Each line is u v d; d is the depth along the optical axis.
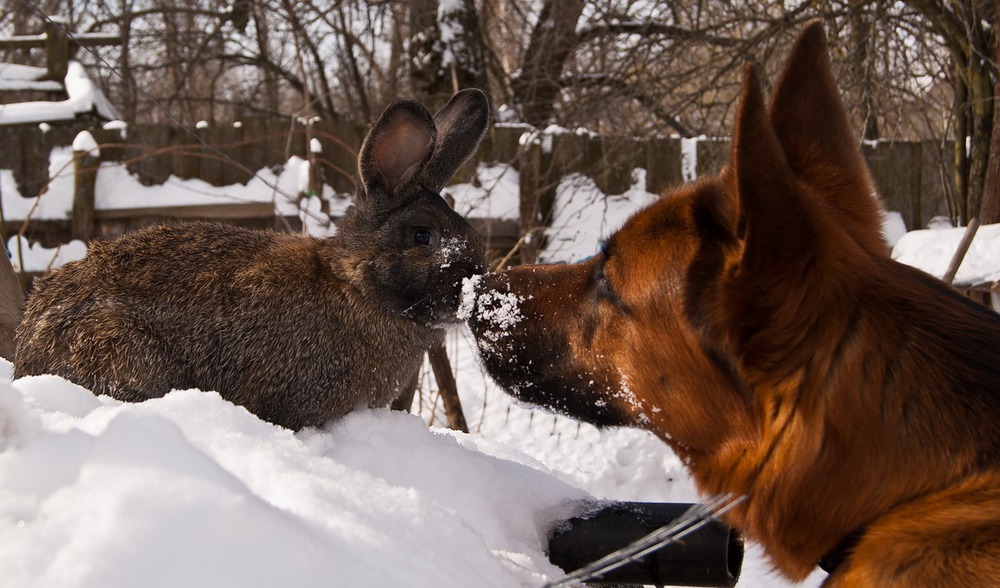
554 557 1.29
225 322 1.45
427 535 1.13
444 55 4.79
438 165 1.59
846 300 1.10
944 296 1.13
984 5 3.11
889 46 3.39
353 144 3.76
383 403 1.54
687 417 1.18
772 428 1.12
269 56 7.31
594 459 2.26
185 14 7.32
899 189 3.63
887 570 1.06
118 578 0.99
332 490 1.14
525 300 1.32
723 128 3.83
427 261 1.52
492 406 2.51
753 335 1.11
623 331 1.23
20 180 3.78
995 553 1.03
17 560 1.01
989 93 3.07
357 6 6.33
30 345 1.43
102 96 4.43
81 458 1.08
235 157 3.76
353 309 1.50
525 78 5.04
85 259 1.47
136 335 1.41
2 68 4.54
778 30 3.58
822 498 1.10
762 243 1.09
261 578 1.01
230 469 1.15
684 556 1.25
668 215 1.20
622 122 3.97
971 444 1.07
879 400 1.09
